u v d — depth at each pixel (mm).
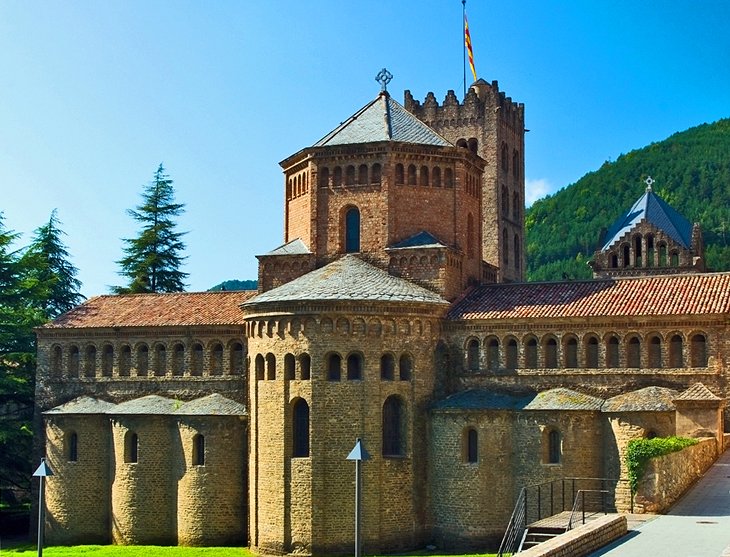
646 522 43969
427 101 120812
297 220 75875
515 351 66062
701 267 107938
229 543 68562
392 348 64312
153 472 71000
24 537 79250
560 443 60906
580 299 66375
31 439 83188
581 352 63969
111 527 72250
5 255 89312
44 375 77938
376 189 71562
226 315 74188
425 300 65312
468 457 63375
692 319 61125
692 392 58844
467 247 74812
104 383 76125
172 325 74188
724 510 46719
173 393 74062
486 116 117188
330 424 62344
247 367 69875
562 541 34875
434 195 72750
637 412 58594
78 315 79000
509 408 62812
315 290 64062
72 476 73125
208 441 69312
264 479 64000
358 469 43562
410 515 63688
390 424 64750
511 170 123250
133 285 116875
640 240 109750
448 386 67125
